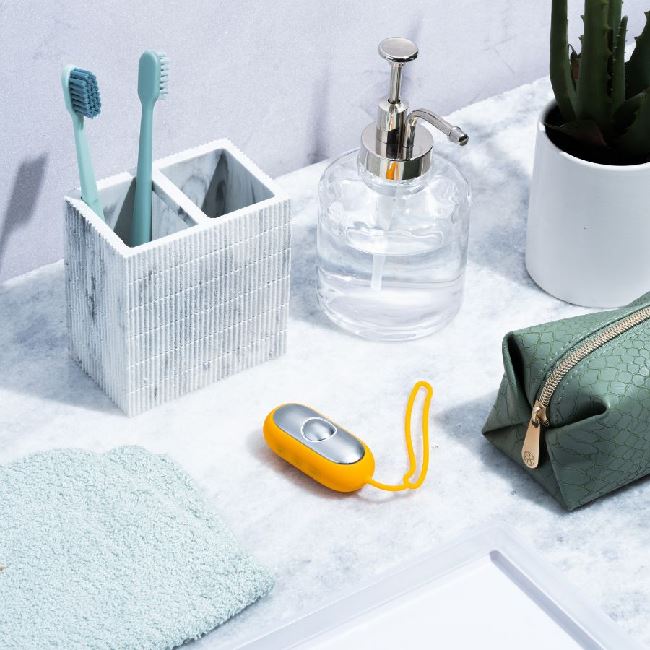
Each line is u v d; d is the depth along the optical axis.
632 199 1.03
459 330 1.10
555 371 0.90
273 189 0.98
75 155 1.07
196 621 0.86
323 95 1.21
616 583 0.92
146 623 0.85
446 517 0.95
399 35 1.22
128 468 0.94
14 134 1.02
